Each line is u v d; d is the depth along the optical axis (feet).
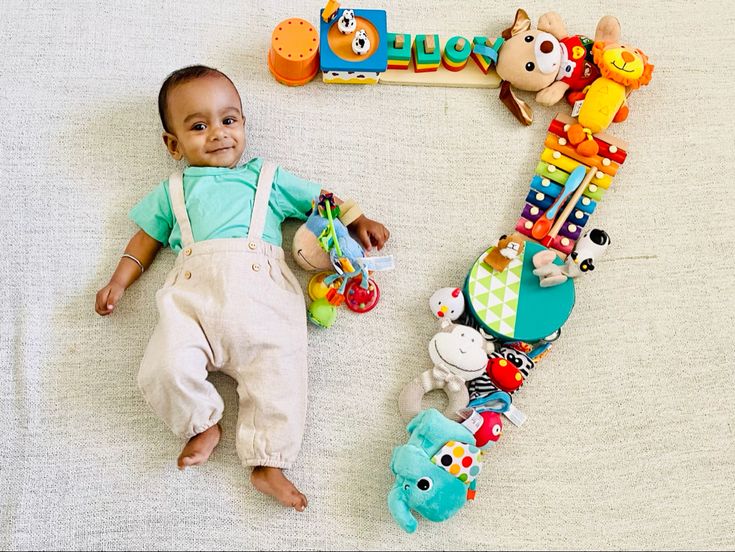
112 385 4.24
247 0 5.15
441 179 4.83
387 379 4.38
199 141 4.32
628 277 4.67
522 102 4.92
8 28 4.94
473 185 4.83
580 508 4.17
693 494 4.23
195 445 3.94
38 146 4.70
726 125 5.06
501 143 4.93
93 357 4.28
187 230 4.24
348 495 4.11
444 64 5.00
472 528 4.09
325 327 4.43
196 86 4.28
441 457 3.93
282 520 4.03
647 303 4.62
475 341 4.21
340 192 4.74
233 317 3.97
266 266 4.21
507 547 4.06
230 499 4.04
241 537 3.99
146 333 4.36
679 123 5.04
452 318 4.39
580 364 4.47
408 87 5.02
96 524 3.96
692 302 4.64
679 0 5.33
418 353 4.44
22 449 4.06
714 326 4.59
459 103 5.00
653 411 4.39
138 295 4.43
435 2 5.25
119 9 5.05
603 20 4.89
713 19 5.34
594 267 4.62
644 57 4.80
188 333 3.91
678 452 4.31
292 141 4.83
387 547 4.02
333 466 4.17
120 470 4.06
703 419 4.39
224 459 4.11
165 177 4.69
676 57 5.22
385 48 4.80
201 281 4.09
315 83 4.99
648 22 5.31
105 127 4.78
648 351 4.51
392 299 4.55
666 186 4.89
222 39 5.05
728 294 4.67
